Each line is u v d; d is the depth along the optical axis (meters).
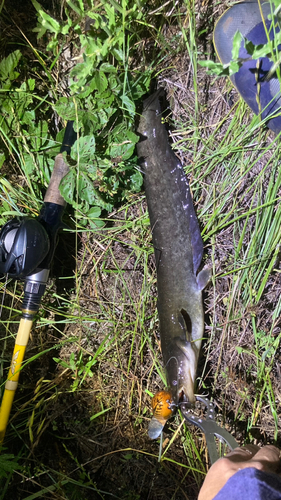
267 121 0.52
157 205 0.55
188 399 0.51
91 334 0.60
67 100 0.49
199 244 0.55
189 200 0.56
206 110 0.56
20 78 0.57
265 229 0.56
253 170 0.56
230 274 0.57
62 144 0.51
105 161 0.50
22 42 0.57
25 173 0.56
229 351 0.57
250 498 0.28
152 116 0.55
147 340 0.58
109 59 0.53
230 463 0.33
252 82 0.50
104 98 0.49
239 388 0.57
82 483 0.56
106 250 0.59
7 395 0.51
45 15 0.43
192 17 0.52
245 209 0.57
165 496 0.56
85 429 0.58
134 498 0.56
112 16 0.44
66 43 0.57
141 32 0.55
